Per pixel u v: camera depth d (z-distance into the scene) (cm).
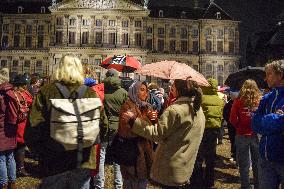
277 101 395
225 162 1074
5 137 585
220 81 6216
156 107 754
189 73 528
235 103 670
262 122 384
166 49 6166
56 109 339
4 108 583
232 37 6291
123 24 5903
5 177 588
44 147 346
